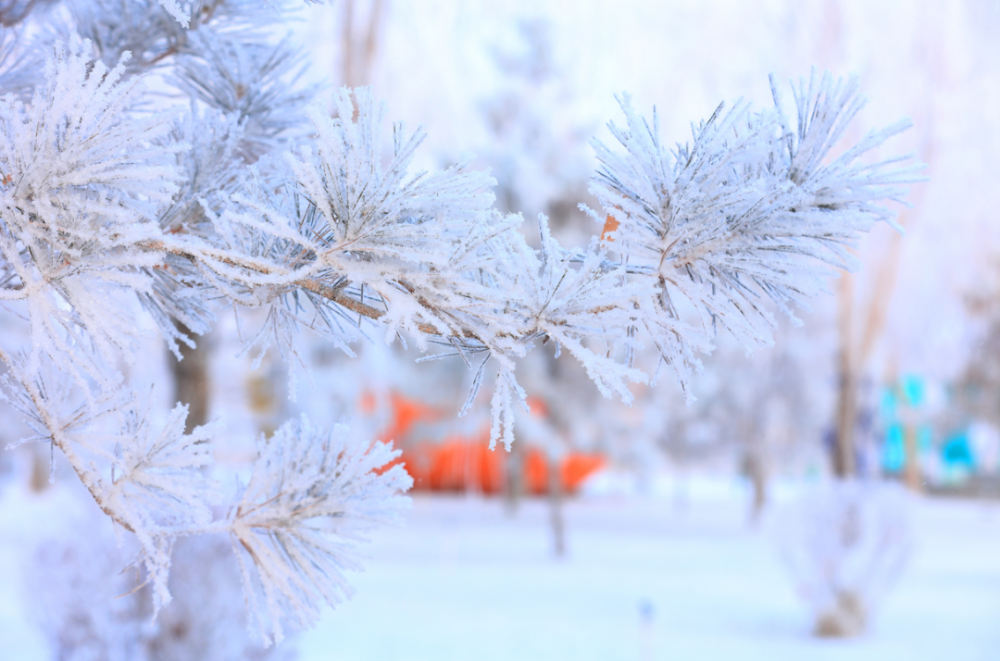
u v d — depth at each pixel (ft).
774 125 3.59
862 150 3.64
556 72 51.11
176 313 4.71
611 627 34.91
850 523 34.32
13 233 3.48
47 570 17.47
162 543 4.43
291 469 4.73
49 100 3.38
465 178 3.47
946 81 48.03
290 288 3.99
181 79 5.53
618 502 92.99
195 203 4.60
